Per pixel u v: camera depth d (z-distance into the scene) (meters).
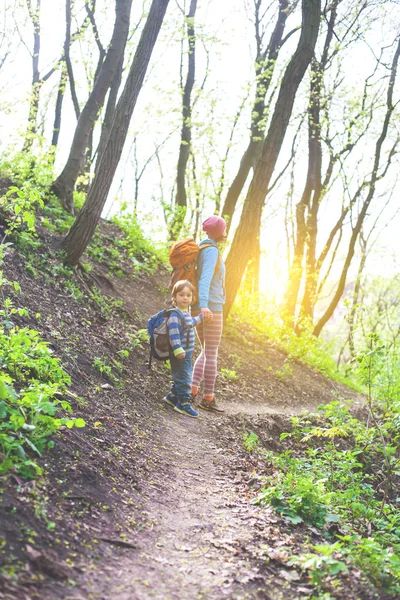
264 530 3.59
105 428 4.52
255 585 2.87
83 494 3.25
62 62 19.27
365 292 34.53
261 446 6.45
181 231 14.56
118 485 3.62
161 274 12.90
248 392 9.44
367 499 5.49
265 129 16.70
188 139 19.77
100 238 12.42
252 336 13.43
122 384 5.95
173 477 4.28
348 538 3.41
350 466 5.47
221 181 21.70
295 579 2.99
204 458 5.03
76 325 6.73
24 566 2.38
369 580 3.04
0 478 2.88
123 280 11.02
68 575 2.46
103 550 2.80
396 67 19.28
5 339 4.24
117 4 11.85
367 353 5.57
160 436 5.15
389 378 7.45
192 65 19.78
